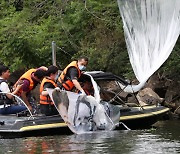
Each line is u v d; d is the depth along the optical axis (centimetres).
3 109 1498
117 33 2159
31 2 2295
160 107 1593
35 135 1345
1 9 2386
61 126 1373
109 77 1503
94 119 1414
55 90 1377
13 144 1220
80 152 1096
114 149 1124
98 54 2169
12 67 2264
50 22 2258
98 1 2191
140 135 1338
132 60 1705
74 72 1435
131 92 1641
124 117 1476
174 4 1634
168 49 1606
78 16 2195
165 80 2070
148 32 1683
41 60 2253
